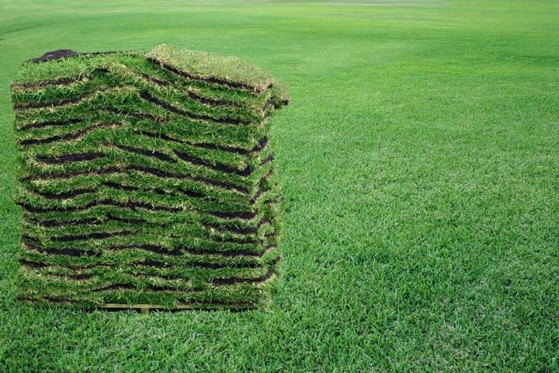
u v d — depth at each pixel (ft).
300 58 52.24
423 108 33.50
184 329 13.08
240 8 110.42
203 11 101.04
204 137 12.55
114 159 12.59
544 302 14.37
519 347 12.69
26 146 12.45
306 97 36.60
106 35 70.38
